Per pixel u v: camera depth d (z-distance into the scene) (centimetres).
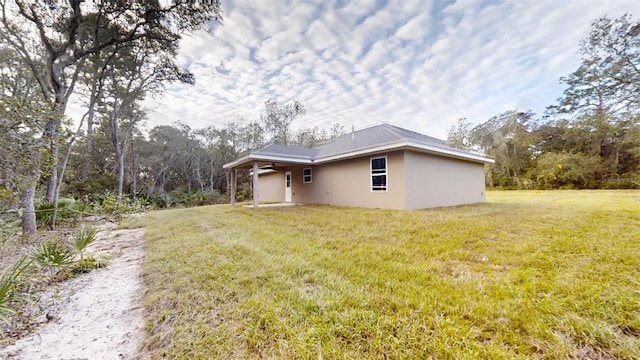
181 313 244
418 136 1254
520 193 1981
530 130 2494
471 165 1303
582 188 2123
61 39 927
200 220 821
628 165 2012
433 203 1045
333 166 1243
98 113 1858
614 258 345
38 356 203
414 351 178
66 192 1900
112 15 948
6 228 480
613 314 213
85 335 229
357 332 200
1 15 795
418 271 327
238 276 318
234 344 195
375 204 1032
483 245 439
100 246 554
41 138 511
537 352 176
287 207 1173
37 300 297
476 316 218
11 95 466
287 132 2838
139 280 350
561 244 422
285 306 242
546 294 255
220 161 3088
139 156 2606
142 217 939
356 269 338
